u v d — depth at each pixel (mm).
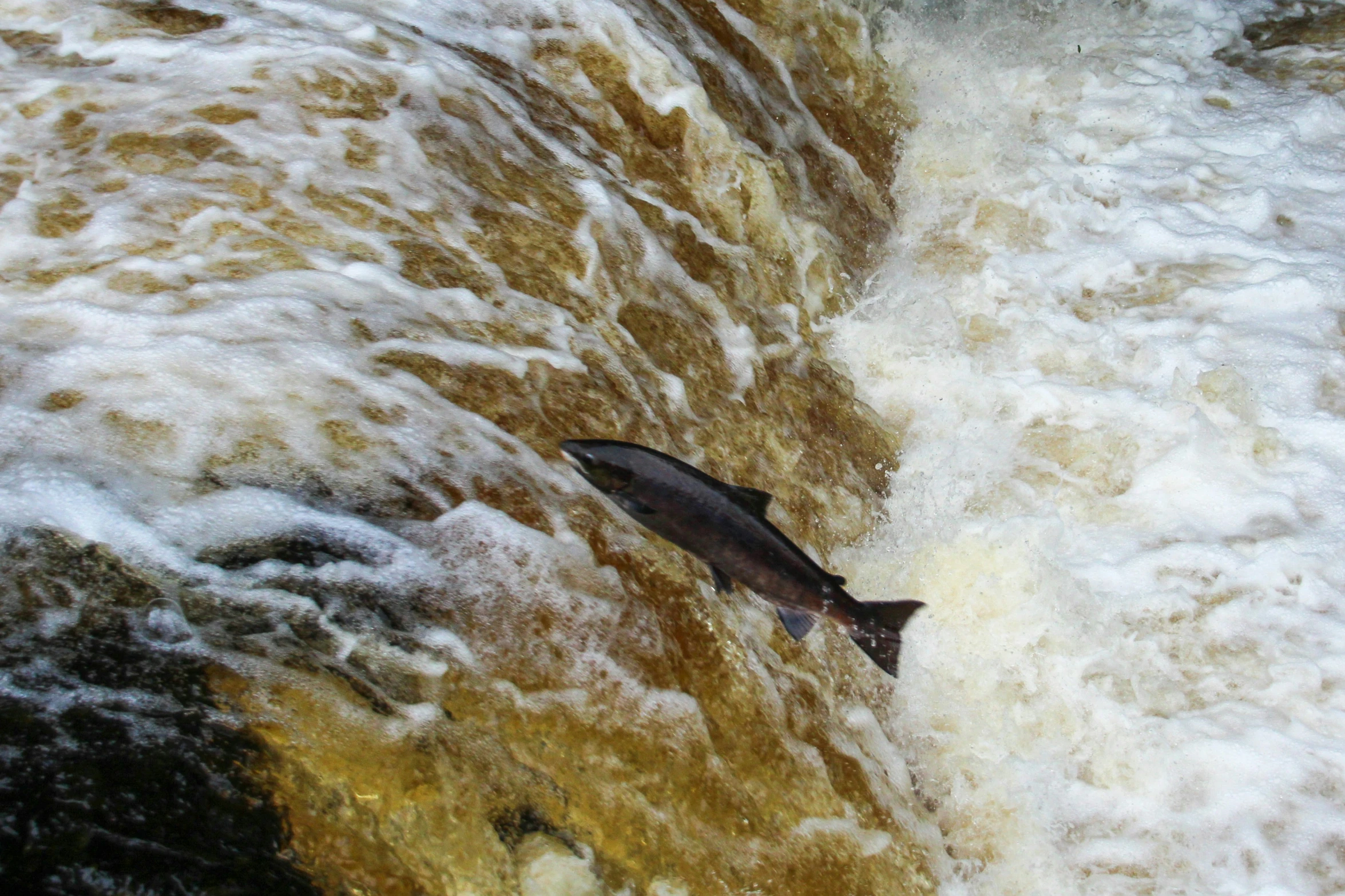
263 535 3086
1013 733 4168
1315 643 4297
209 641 2828
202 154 4152
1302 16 8000
